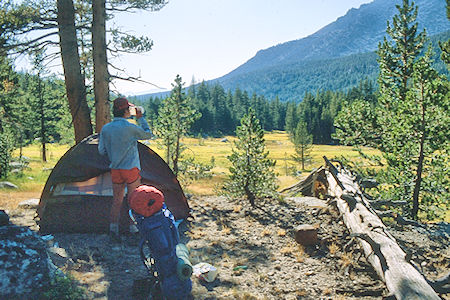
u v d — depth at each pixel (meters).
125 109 5.00
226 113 148.50
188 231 6.18
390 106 13.74
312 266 4.94
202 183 21.05
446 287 3.86
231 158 9.44
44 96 38.12
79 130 9.45
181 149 19.02
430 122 10.53
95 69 9.55
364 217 5.86
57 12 9.45
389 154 11.77
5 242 3.48
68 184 5.62
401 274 3.97
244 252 5.37
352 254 5.41
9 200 8.84
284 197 9.29
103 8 9.49
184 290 3.08
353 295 4.15
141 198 3.14
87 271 4.21
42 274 3.50
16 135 25.03
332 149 103.50
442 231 7.11
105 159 5.70
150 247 3.16
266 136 150.25
